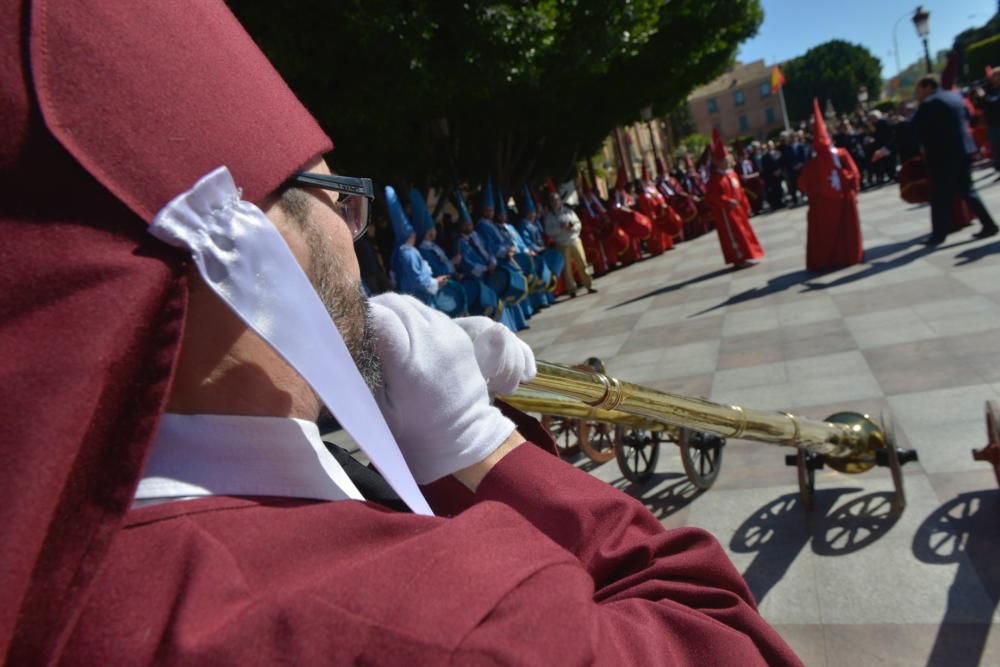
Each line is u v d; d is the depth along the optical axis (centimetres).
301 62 739
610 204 1521
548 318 1041
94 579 46
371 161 1001
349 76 785
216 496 57
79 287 47
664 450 454
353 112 826
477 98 1157
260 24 713
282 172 61
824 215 864
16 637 43
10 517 40
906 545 303
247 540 54
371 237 940
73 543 46
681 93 1880
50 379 43
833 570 299
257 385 61
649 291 1062
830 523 333
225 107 58
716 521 359
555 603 53
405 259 794
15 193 48
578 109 1501
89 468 47
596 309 1016
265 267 56
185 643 45
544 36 936
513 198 1471
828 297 736
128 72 53
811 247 887
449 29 865
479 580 53
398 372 84
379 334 83
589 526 77
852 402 459
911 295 663
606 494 83
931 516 320
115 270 48
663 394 172
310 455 64
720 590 74
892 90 9238
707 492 389
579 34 1130
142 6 56
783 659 71
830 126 2959
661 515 378
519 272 965
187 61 57
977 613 257
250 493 59
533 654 49
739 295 857
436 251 897
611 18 1128
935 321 569
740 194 1062
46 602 45
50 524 45
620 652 58
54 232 48
